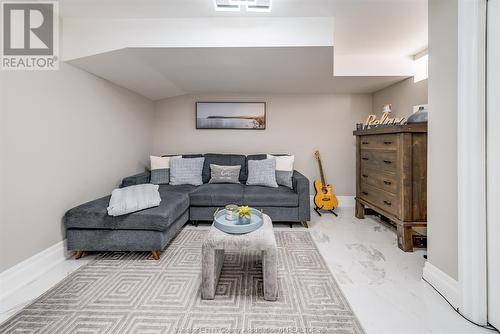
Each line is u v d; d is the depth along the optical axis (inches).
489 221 51.3
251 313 55.4
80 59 85.6
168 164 136.2
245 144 153.9
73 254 85.0
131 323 52.1
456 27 55.4
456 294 56.5
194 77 118.0
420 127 86.7
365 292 63.3
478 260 52.1
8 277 63.8
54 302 59.2
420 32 94.8
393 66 119.6
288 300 60.1
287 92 150.9
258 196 112.3
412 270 74.4
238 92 151.7
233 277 71.0
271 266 59.6
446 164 59.8
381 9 78.6
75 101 89.8
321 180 149.7
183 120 154.6
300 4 76.0
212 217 113.7
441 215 61.9
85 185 94.8
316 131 153.7
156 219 81.0
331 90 146.3
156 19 84.0
